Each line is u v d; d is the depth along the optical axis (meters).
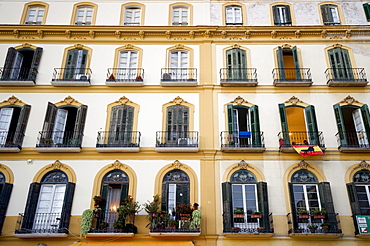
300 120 19.73
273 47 19.38
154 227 14.77
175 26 19.53
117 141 16.92
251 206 15.66
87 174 16.25
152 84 18.39
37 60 18.73
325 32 19.50
